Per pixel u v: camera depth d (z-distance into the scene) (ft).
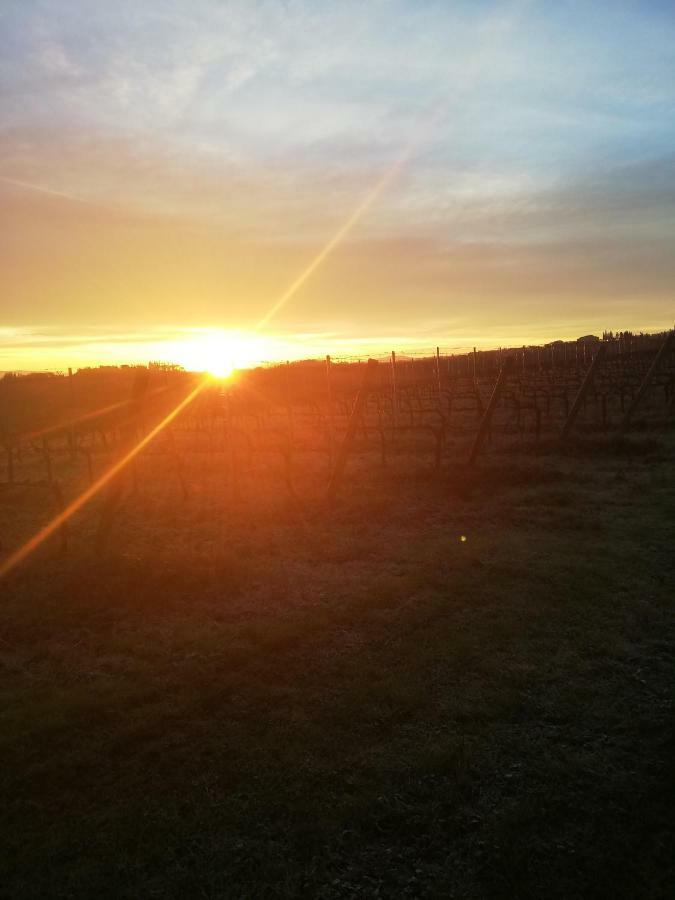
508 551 24.76
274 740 12.37
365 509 33.35
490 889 8.70
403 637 17.08
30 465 57.82
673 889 8.56
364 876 9.02
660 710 13.14
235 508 35.14
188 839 9.80
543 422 73.36
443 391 100.17
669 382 76.48
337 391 93.20
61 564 25.08
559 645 16.29
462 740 12.15
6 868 9.27
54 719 13.28
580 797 10.52
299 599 20.68
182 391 84.94
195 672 15.39
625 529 27.43
